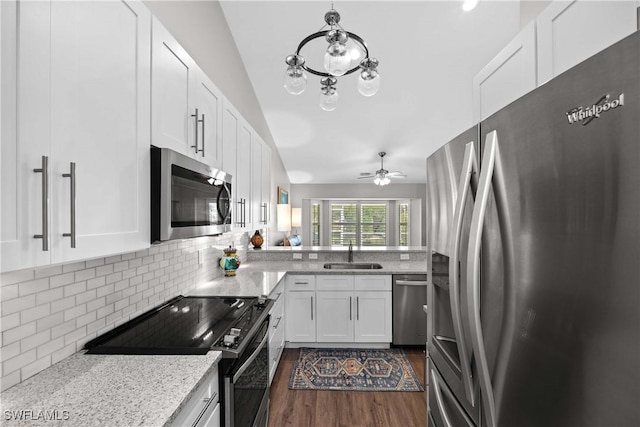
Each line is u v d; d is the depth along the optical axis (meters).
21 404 0.86
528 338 0.73
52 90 0.77
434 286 1.39
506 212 0.81
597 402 0.56
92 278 1.28
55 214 0.78
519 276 0.76
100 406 0.85
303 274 3.13
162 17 1.77
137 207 1.14
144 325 1.49
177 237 1.33
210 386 1.14
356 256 3.72
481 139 0.95
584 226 0.59
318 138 5.16
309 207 8.06
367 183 8.07
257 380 1.69
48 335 1.07
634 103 0.50
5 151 0.65
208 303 1.89
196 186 1.54
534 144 0.71
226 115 2.12
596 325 0.56
